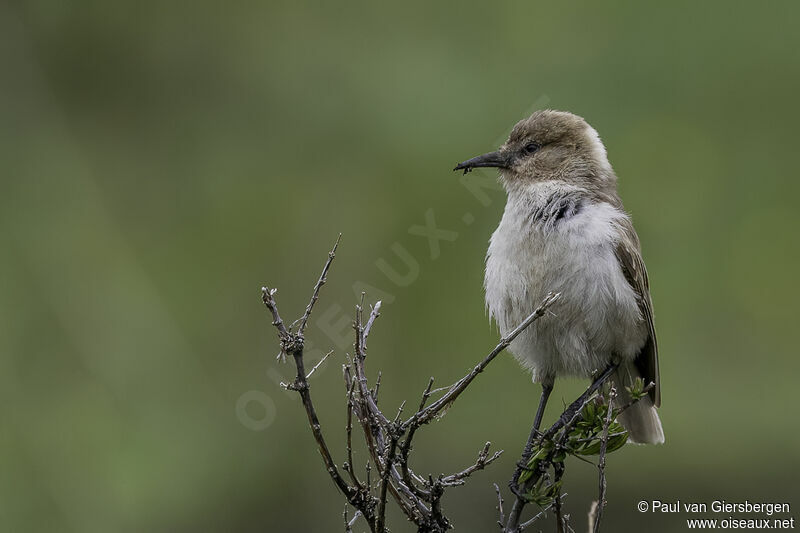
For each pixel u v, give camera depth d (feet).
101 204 48.39
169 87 49.78
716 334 48.42
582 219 24.77
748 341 48.44
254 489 46.14
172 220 48.26
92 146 49.73
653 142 46.39
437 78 45.50
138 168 49.29
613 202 26.16
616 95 46.16
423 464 45.88
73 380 45.29
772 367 48.57
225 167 48.24
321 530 45.80
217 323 46.68
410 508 19.83
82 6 49.83
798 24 47.32
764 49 47.26
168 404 45.44
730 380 48.65
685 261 47.14
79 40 50.08
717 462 48.91
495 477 45.62
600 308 24.48
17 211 47.62
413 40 46.68
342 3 47.57
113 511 44.24
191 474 45.29
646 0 46.75
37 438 44.16
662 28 46.85
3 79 49.39
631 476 48.60
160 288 46.96
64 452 44.16
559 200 25.14
